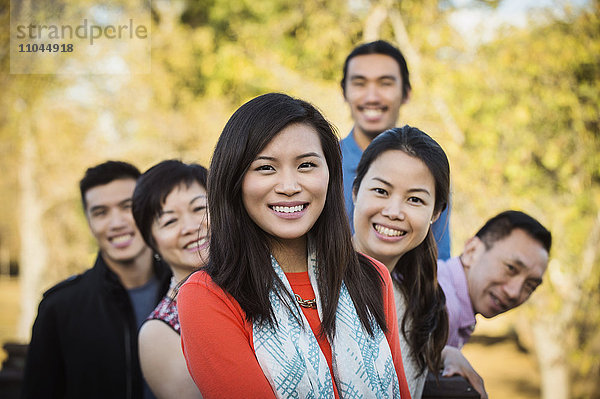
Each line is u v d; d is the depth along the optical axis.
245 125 1.52
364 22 7.42
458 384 2.04
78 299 2.71
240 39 8.23
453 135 6.11
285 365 1.46
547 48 5.94
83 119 8.11
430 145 1.88
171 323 2.00
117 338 2.64
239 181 1.52
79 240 8.88
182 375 1.94
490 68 6.09
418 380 1.97
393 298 1.76
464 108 6.04
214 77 8.27
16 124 7.94
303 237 1.65
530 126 6.02
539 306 6.11
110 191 2.72
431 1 6.79
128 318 2.68
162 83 8.07
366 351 1.56
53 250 8.71
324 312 1.56
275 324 1.50
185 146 8.07
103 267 2.74
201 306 1.52
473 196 5.94
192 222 2.14
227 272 1.52
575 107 5.91
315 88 7.07
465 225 5.96
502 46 6.16
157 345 1.99
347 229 1.63
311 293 1.61
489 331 10.32
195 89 8.67
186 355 1.54
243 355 1.47
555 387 6.32
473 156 6.04
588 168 6.02
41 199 8.41
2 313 12.59
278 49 7.93
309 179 1.53
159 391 1.99
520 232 2.32
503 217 2.38
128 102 7.89
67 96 8.02
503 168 5.93
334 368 1.52
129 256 2.72
